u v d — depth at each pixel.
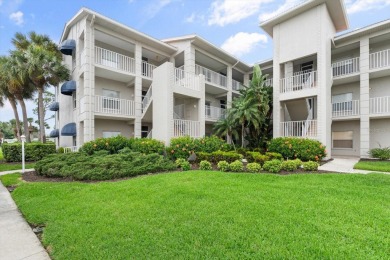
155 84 13.42
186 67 17.48
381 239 3.24
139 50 16.16
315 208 4.47
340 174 7.85
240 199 5.00
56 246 3.34
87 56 13.51
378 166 9.92
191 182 6.62
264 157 9.50
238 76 24.97
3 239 3.74
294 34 14.59
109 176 7.64
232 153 10.07
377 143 15.36
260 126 15.40
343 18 14.95
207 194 5.37
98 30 14.19
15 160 13.74
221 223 3.80
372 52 15.65
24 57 16.06
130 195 5.47
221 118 18.53
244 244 3.12
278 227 3.62
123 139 11.88
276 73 15.38
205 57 19.62
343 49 16.38
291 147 11.98
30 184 7.06
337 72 16.28
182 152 11.01
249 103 14.69
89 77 13.52
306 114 15.81
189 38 17.22
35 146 14.23
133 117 15.41
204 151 11.44
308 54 13.90
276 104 15.22
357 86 16.27
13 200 5.91
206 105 20.06
